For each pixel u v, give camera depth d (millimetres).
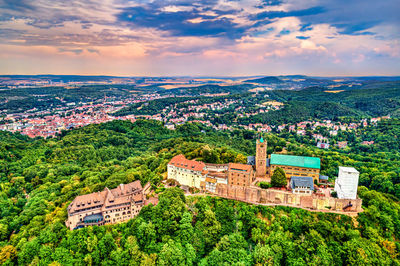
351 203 174750
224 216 175125
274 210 175875
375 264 138625
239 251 146625
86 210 159125
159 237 157125
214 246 159375
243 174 195500
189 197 192375
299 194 180375
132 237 148750
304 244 147000
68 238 144375
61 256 134750
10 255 144250
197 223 166750
